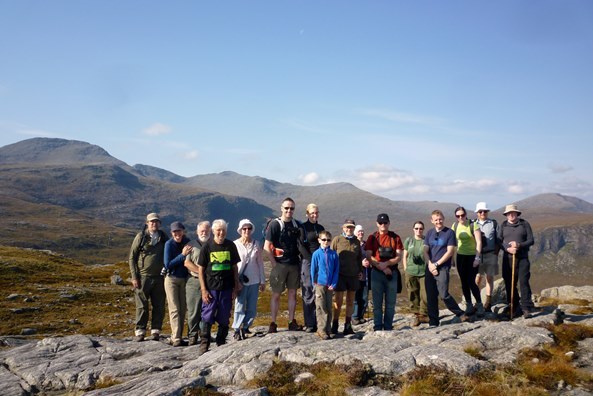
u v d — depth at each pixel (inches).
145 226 599.5
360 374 370.6
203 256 508.4
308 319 546.0
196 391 351.9
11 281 1750.7
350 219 559.5
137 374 440.5
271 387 366.0
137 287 592.7
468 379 354.3
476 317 582.6
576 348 448.8
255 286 542.0
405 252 637.3
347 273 542.6
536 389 342.3
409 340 473.1
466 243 602.2
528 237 572.4
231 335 637.9
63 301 1486.2
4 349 633.0
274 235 542.6
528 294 558.6
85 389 418.0
